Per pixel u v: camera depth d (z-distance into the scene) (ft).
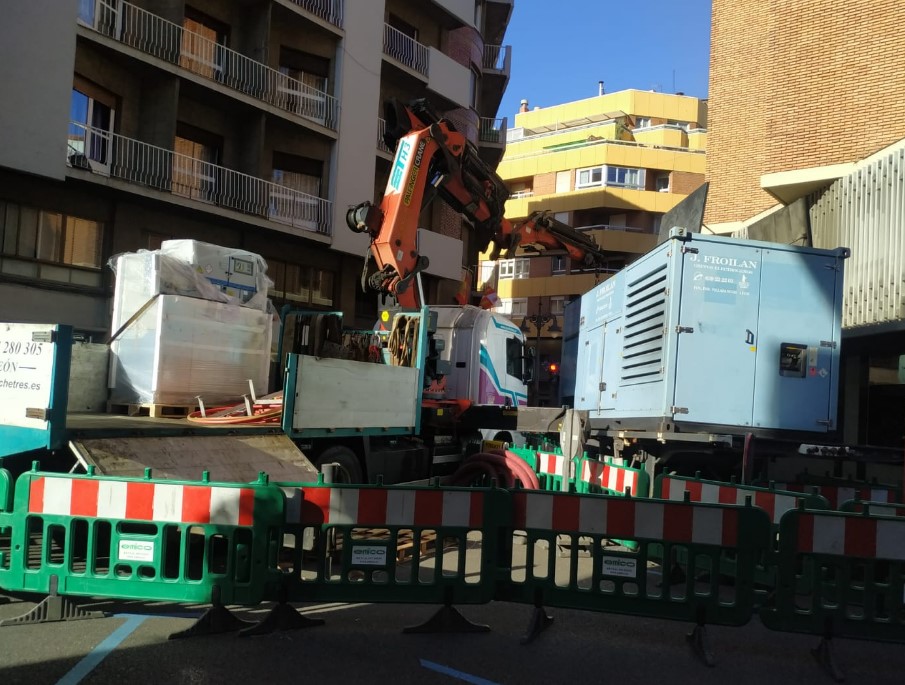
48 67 52.54
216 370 27.61
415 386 34.27
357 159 79.30
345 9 77.66
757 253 30.12
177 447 20.98
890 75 49.52
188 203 62.80
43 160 52.44
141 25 60.70
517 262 157.58
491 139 111.75
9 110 50.72
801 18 54.13
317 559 16.69
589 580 22.98
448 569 23.67
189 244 27.84
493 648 16.06
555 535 16.92
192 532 16.62
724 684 14.52
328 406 27.37
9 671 13.58
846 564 16.05
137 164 60.80
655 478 25.94
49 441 18.34
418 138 39.11
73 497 16.65
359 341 35.94
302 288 76.95
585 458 31.81
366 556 16.76
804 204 52.70
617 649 16.39
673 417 29.37
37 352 18.98
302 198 74.08
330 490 16.76
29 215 54.65
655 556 21.90
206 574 16.35
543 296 152.87
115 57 58.95
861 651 17.11
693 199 43.70
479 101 111.65
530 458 35.53
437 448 38.01
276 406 26.40
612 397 38.70
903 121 48.60
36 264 55.01
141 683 13.30
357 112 79.20
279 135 74.23
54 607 16.65
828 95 52.26
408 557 25.03
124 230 60.54
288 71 76.18
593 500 16.81
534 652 15.94
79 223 58.08
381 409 31.22
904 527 15.94
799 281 30.17
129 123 61.77
